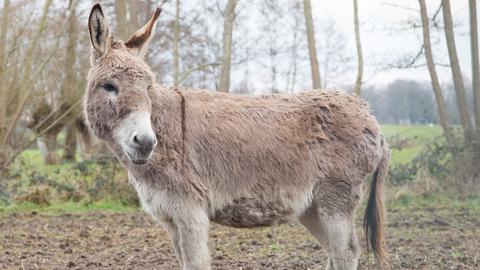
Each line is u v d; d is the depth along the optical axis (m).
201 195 5.04
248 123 5.30
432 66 13.73
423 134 15.52
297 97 5.59
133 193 12.64
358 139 5.47
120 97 4.60
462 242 8.14
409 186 12.84
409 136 15.69
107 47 4.78
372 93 27.77
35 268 6.67
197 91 5.38
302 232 9.31
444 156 13.14
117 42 4.96
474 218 10.43
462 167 12.85
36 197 12.28
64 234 9.24
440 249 7.64
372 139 5.54
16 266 6.78
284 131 5.35
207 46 18.17
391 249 7.72
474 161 12.85
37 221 10.51
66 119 17.81
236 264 6.92
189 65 18.17
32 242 8.48
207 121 5.18
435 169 13.02
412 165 13.22
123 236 9.08
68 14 13.26
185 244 4.91
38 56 14.65
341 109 5.54
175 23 14.93
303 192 5.38
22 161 13.05
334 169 5.39
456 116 16.22
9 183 12.51
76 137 19.52
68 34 15.38
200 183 5.03
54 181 12.79
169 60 17.39
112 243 8.45
